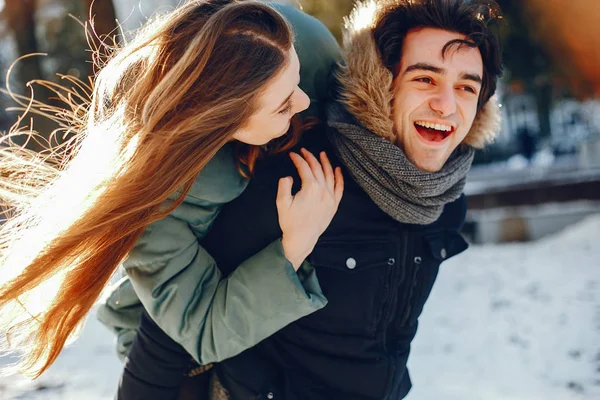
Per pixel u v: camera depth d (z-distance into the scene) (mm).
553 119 22312
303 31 1772
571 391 3348
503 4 15023
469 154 1755
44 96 10766
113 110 1492
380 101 1600
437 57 1588
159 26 1457
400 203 1625
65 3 14562
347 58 1699
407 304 1756
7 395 3639
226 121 1399
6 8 10859
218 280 1604
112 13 7145
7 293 1431
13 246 1513
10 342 1585
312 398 1719
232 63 1387
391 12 1626
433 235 1764
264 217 1609
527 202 9719
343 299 1659
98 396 3592
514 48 15836
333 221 1653
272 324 1558
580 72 16172
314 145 1717
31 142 8695
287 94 1447
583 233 8219
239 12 1416
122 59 1494
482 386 3506
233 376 1685
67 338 1562
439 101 1589
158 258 1540
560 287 5645
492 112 1786
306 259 1640
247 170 1636
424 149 1642
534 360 3850
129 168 1399
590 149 14336
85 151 1487
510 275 6465
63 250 1421
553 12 15289
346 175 1684
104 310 1871
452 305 5430
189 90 1388
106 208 1404
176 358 1648
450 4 1592
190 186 1477
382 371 1731
